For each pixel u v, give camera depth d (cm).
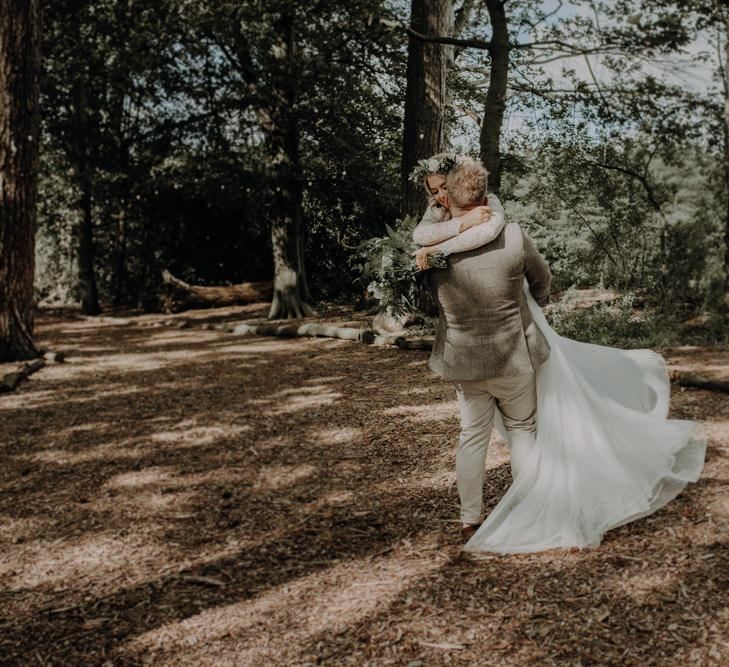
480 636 275
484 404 354
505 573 321
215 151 1497
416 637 277
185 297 1809
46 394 764
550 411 358
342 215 1625
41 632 294
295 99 1461
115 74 1425
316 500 429
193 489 457
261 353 1016
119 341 1224
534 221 1213
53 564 357
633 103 1160
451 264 333
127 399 729
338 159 1492
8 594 328
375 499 424
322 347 1041
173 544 375
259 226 1881
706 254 1098
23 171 956
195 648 278
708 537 338
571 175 1194
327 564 342
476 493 359
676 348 859
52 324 1598
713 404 578
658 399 403
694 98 1143
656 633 268
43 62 1452
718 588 294
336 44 1333
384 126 1465
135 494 452
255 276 2042
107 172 1762
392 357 913
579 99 1166
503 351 337
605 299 1141
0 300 957
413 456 498
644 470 371
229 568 344
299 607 304
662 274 1090
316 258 1762
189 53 1407
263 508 420
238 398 714
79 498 448
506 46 1121
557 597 298
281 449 534
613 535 349
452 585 314
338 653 269
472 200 339
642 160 1216
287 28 1420
